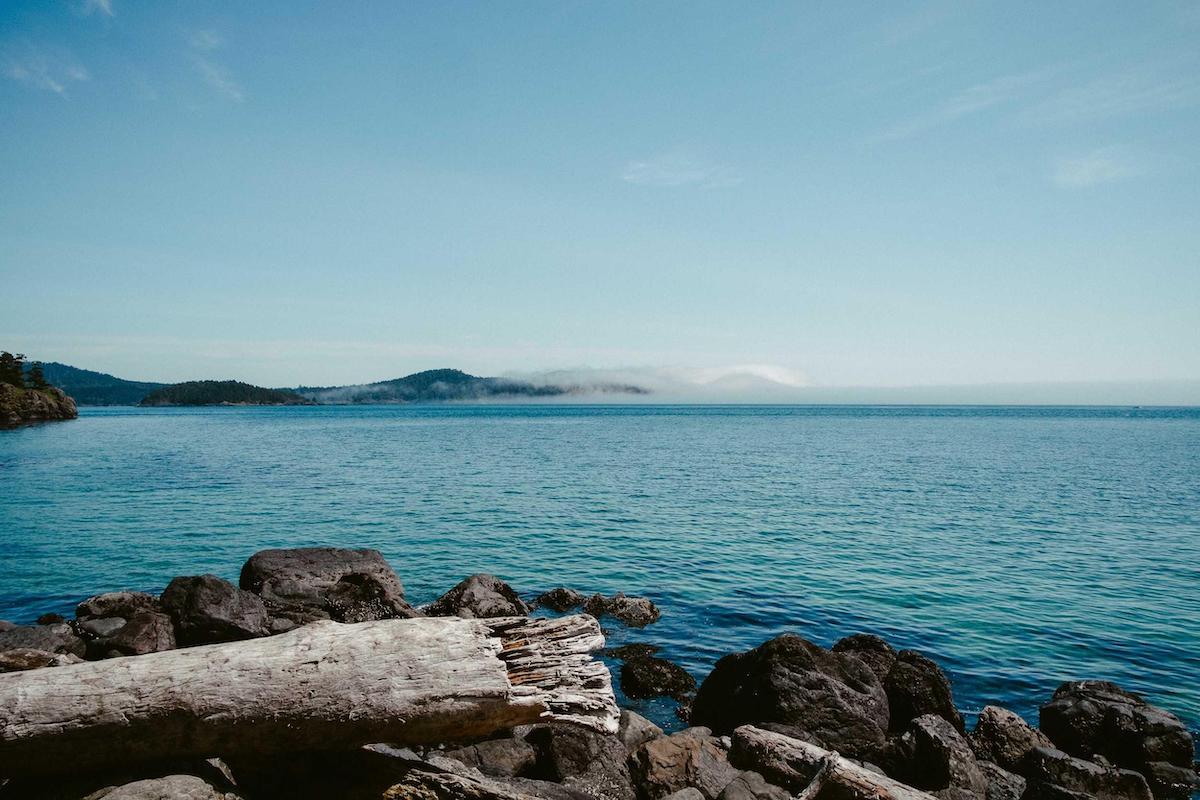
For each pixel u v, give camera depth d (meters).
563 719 6.64
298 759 6.53
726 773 8.70
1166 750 9.96
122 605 14.22
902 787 7.62
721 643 14.74
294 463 50.69
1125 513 30.67
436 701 6.28
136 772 5.94
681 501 33.28
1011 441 85.00
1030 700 12.20
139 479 40.31
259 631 12.53
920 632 15.38
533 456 58.25
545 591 18.41
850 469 48.97
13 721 5.65
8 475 41.94
